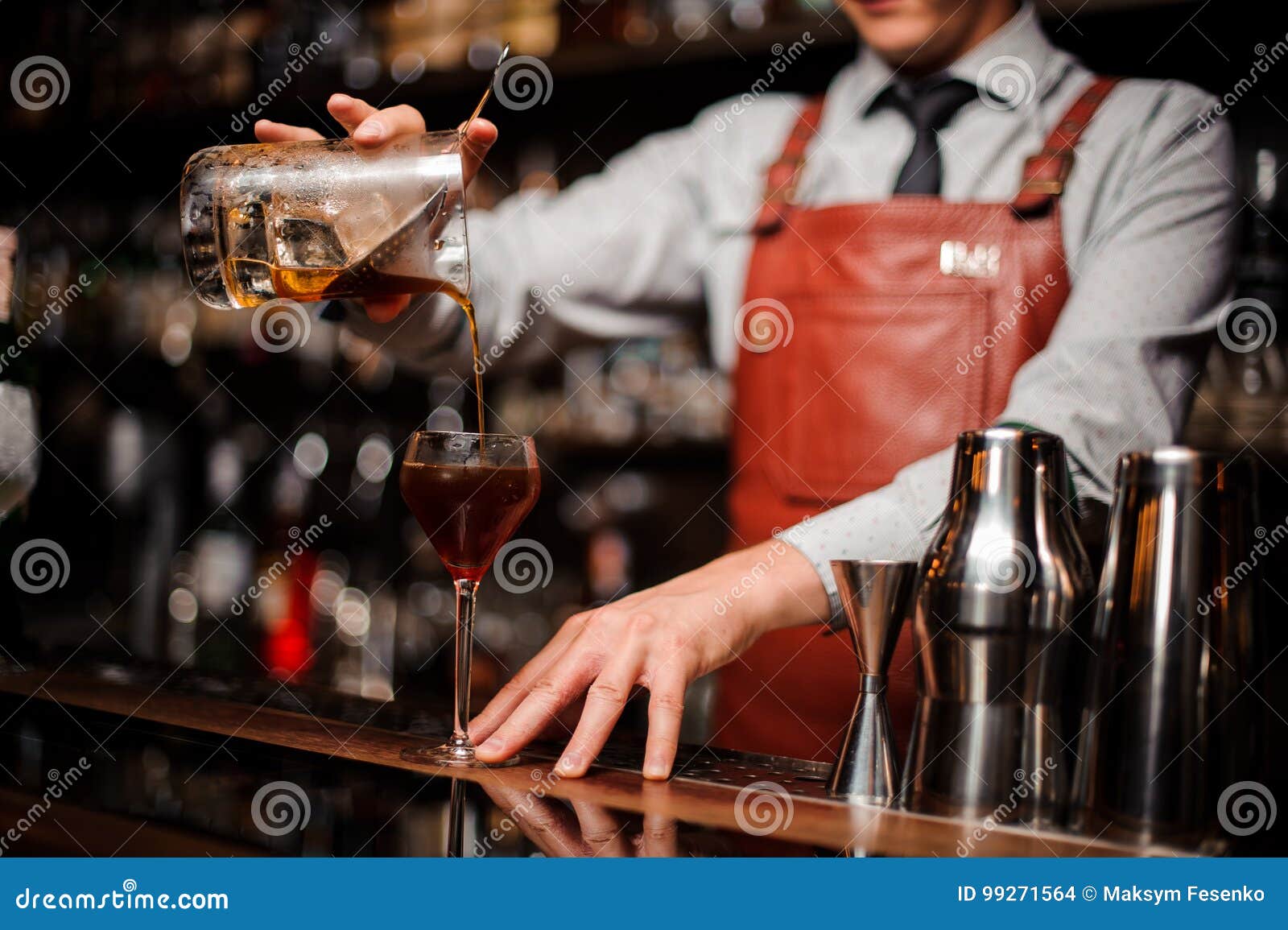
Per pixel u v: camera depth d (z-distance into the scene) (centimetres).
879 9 169
